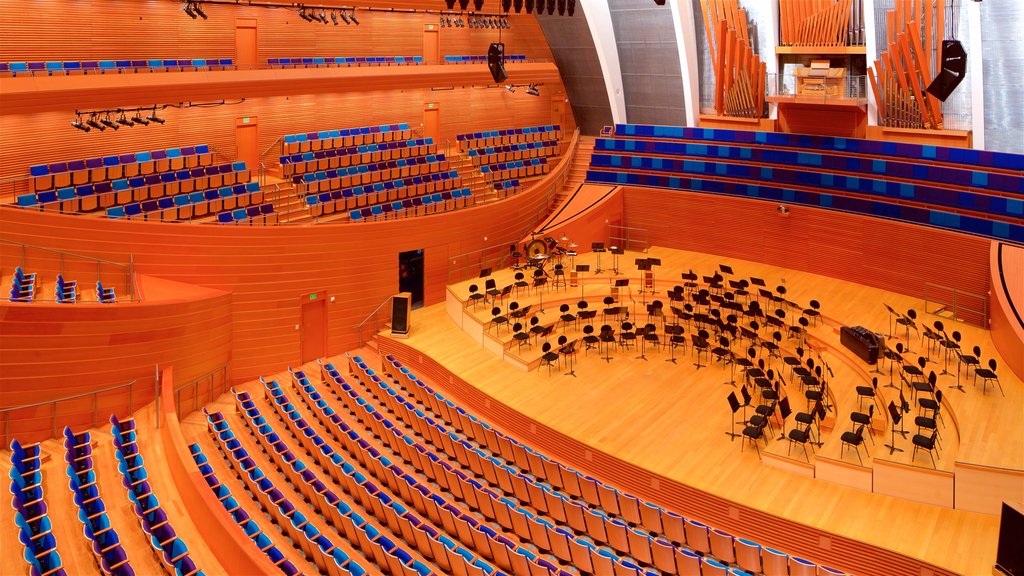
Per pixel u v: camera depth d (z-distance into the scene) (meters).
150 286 10.73
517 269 14.48
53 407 9.00
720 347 11.06
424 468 9.30
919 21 13.30
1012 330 10.12
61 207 11.17
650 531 8.16
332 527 8.09
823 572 6.86
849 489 8.34
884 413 9.28
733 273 13.46
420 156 15.95
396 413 10.84
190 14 13.06
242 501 8.41
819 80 14.61
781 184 15.15
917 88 13.67
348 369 12.44
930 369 10.27
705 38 16.67
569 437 9.46
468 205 15.50
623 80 17.72
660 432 9.60
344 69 14.60
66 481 7.84
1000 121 13.19
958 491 7.85
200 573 6.58
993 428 8.71
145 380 10.00
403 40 16.89
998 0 12.64
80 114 12.20
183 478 7.91
